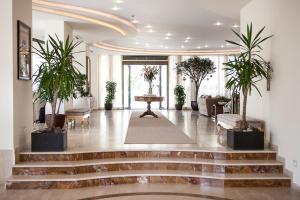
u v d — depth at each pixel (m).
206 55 19.42
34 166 5.51
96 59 18.98
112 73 19.44
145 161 5.90
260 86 6.93
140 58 19.64
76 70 6.62
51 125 6.14
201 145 6.69
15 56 5.60
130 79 19.69
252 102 7.47
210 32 13.11
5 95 5.50
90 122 11.45
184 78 19.33
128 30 11.89
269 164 5.71
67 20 9.62
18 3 5.74
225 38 14.70
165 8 9.12
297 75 5.28
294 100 5.39
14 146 5.55
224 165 5.66
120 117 13.55
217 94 19.58
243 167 5.68
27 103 6.21
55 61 5.92
